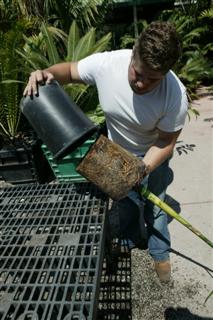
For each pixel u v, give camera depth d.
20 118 3.16
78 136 1.24
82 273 1.14
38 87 1.32
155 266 1.89
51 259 1.18
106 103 1.62
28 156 2.91
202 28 5.01
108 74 1.53
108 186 1.31
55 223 1.39
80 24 4.02
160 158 1.57
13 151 2.89
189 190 2.65
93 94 3.05
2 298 1.05
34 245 1.27
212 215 2.36
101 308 1.79
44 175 3.14
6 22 3.42
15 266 1.19
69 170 2.73
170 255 2.08
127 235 2.17
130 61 1.43
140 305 1.79
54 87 1.33
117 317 1.74
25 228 1.38
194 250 2.09
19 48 3.03
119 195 1.32
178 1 5.71
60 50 3.80
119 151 1.31
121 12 6.00
